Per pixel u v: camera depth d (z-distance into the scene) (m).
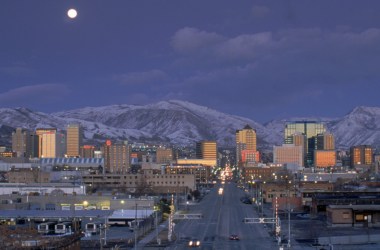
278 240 196.75
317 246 187.38
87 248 180.88
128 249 182.12
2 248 113.81
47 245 118.06
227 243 197.75
